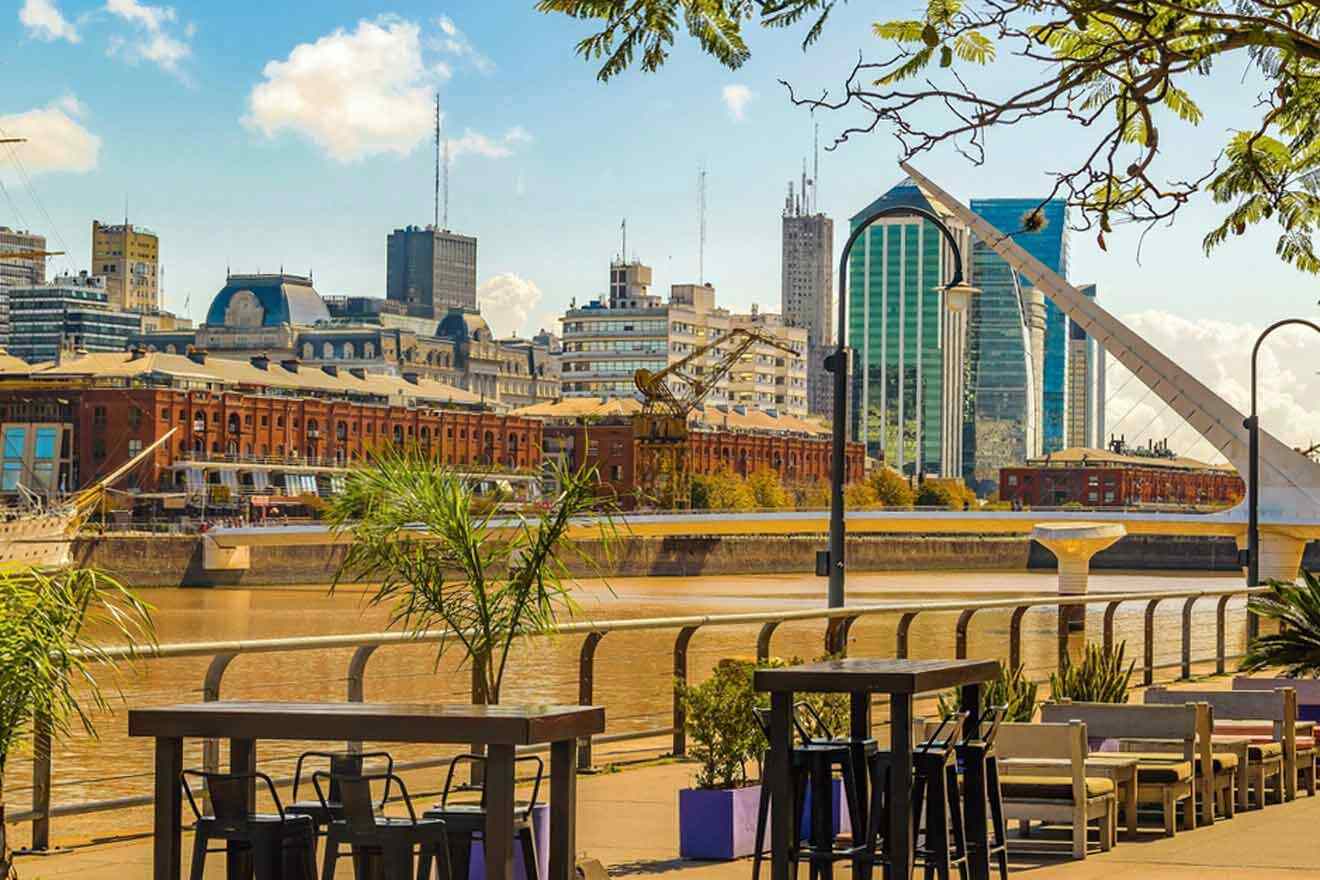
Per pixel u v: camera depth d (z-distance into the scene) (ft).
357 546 42.45
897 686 29.71
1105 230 26.55
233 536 461.37
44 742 40.47
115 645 40.19
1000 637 230.07
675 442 637.71
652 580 546.67
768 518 479.82
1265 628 109.09
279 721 25.29
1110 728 46.21
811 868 31.53
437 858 25.26
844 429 86.38
